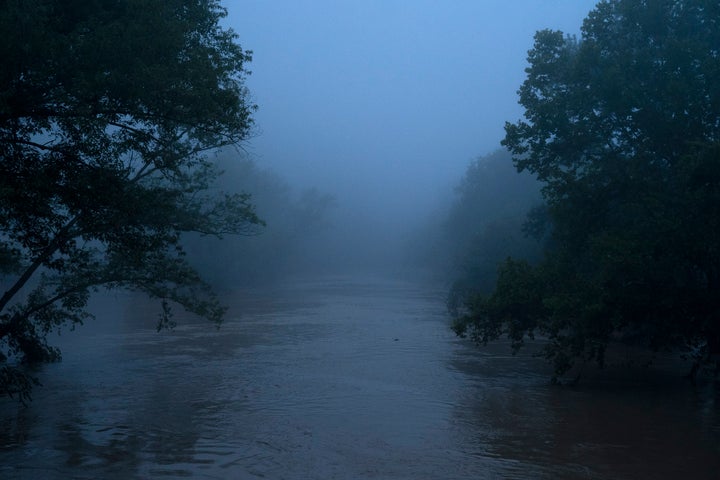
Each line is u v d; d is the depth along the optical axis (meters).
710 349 18.80
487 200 64.44
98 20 11.62
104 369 20.59
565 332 29.80
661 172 20.12
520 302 19.64
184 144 15.78
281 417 14.45
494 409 15.35
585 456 11.60
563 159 22.11
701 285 18.78
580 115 20.91
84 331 30.33
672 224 17.14
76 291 19.52
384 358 22.94
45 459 11.31
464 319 20.59
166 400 16.17
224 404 15.73
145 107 11.58
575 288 18.39
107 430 13.32
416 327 32.06
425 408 15.41
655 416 14.69
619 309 17.48
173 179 16.47
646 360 23.19
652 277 17.41
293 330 30.75
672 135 19.45
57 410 15.14
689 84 18.95
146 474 10.48
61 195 10.98
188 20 12.74
